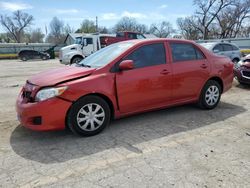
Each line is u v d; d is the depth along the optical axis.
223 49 12.73
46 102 3.71
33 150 3.68
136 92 4.39
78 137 4.11
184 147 3.71
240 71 8.05
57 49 42.25
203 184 2.80
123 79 4.24
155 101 4.68
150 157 3.42
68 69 4.38
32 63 24.34
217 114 5.26
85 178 2.95
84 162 3.31
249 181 2.86
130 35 17.78
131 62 4.12
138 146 3.77
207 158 3.38
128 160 3.35
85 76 4.01
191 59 5.14
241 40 24.05
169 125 4.62
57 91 3.75
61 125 3.87
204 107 5.49
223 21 50.62
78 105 3.92
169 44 4.88
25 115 3.81
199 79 5.21
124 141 3.95
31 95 3.85
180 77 4.89
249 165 3.20
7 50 39.06
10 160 3.39
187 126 4.57
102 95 4.12
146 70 4.48
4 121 4.95
